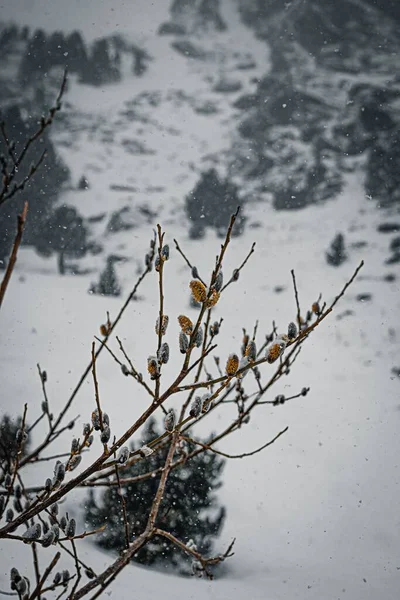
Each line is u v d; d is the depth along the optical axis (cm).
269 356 110
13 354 1372
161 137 7881
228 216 4644
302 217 5081
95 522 659
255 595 584
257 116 7531
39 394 1140
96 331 1650
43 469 774
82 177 5678
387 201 5166
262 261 3859
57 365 1331
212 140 7812
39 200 3656
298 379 1556
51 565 116
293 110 7400
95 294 2241
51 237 3459
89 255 3644
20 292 2053
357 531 812
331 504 895
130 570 591
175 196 5991
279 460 1048
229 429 139
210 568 661
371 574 683
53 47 9625
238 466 1005
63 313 1814
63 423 1009
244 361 111
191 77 10519
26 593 113
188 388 112
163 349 112
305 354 1870
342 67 9869
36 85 8906
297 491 938
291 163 6406
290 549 750
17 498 153
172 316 1966
